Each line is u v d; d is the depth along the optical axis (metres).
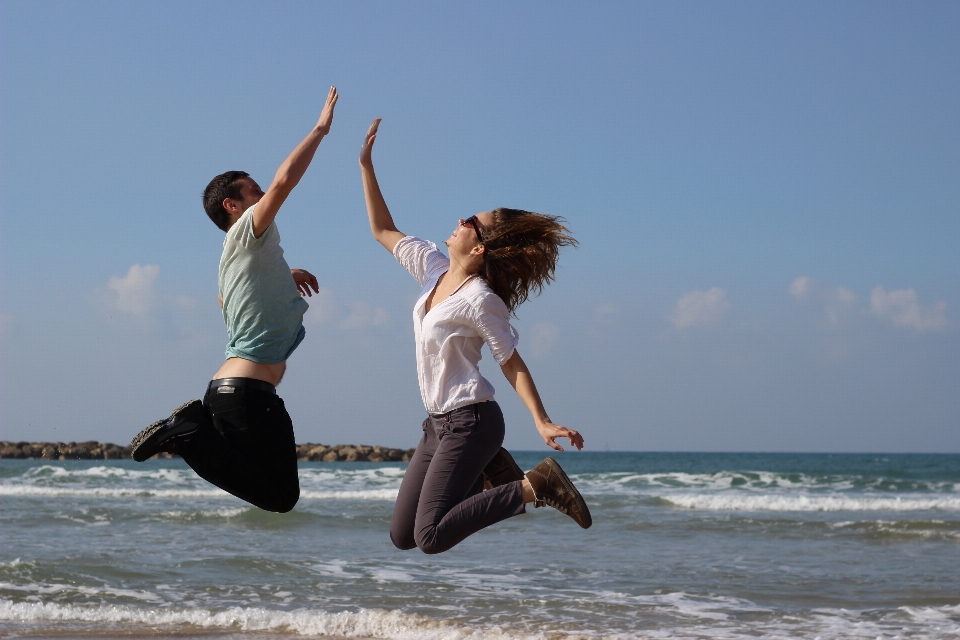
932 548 10.90
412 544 3.85
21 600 7.20
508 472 3.97
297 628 6.38
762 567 9.30
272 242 3.76
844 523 13.22
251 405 3.71
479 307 3.63
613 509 16.17
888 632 6.38
